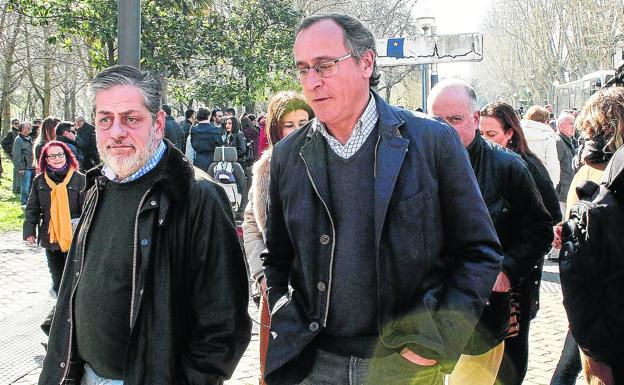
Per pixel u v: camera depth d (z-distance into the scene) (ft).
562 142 29.89
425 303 7.23
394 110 7.75
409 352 7.28
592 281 8.80
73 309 8.17
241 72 58.18
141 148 7.95
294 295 7.85
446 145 7.56
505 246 11.25
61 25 44.19
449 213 7.54
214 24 54.34
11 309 22.53
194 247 8.00
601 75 88.89
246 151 45.83
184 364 7.98
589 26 131.23
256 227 12.21
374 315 7.47
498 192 11.09
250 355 17.62
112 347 7.89
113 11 43.80
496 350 11.55
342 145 7.65
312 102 7.55
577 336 9.00
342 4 92.07
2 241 36.09
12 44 88.17
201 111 41.63
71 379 8.20
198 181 8.21
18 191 59.57
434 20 35.53
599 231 8.70
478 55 32.55
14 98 177.99
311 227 7.64
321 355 7.79
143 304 7.79
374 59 7.77
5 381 16.12
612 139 11.77
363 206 7.45
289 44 58.03
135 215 7.96
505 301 10.80
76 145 35.17
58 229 20.59
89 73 84.94
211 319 7.97
